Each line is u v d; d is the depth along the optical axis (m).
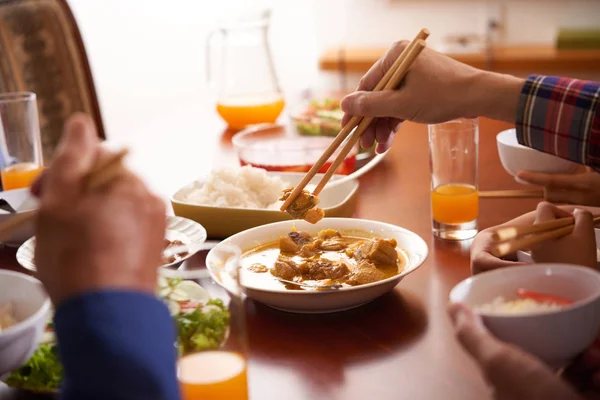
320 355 1.09
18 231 1.49
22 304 1.09
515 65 3.94
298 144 2.02
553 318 0.85
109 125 4.97
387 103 1.31
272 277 1.27
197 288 0.96
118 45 4.90
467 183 1.49
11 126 1.89
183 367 0.90
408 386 0.99
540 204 1.23
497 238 1.27
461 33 4.31
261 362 1.08
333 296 1.15
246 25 2.53
